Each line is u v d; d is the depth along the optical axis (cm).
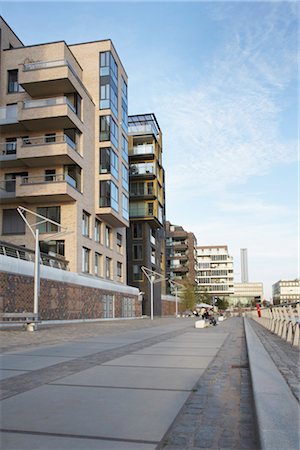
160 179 7131
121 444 399
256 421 425
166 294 8612
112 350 1136
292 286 11862
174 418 481
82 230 3772
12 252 2869
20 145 3497
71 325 2703
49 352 1080
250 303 15612
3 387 636
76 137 3806
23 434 424
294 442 342
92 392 606
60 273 3130
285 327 1502
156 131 6956
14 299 2525
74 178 3725
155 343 1362
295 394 527
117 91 4600
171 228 11338
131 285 6506
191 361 930
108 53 4347
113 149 4325
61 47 3816
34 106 3544
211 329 2388
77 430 437
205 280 14812
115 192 4338
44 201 3650
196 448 396
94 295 3809
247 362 928
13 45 4131
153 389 630
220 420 484
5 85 3903
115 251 4709
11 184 3753
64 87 3684
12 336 1611
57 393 598
